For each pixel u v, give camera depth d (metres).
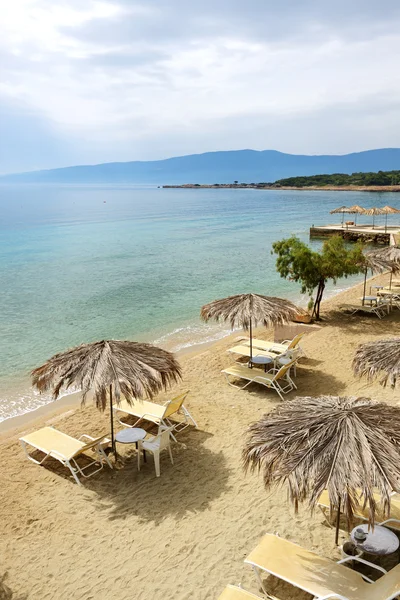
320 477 4.20
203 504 6.44
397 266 16.28
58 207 101.44
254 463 5.00
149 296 21.11
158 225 58.97
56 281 25.03
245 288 22.48
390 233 40.06
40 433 7.71
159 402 9.71
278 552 4.81
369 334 14.11
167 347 14.16
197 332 15.59
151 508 6.41
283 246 15.56
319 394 9.88
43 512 6.39
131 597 4.91
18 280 25.45
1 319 17.70
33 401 10.70
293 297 20.48
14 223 63.31
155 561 5.42
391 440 4.44
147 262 31.12
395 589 4.24
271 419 5.27
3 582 5.20
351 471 4.16
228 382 10.72
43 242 42.94
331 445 4.45
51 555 5.59
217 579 5.11
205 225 58.25
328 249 15.33
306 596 4.81
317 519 6.06
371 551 4.85
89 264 30.62
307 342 13.51
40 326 16.75
